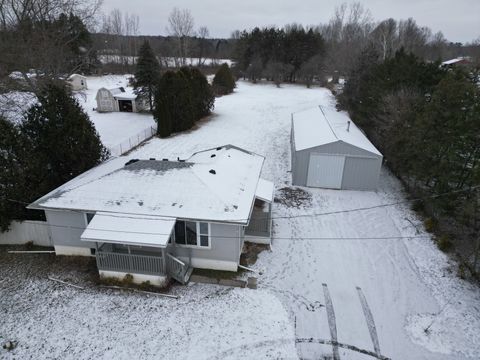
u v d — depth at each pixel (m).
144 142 30.28
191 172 14.84
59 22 27.27
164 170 15.06
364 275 14.19
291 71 70.12
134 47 96.56
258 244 15.99
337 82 68.69
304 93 58.03
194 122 35.69
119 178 14.62
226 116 40.09
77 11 27.86
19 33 24.86
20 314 11.79
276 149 28.95
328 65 69.44
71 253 14.81
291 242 16.31
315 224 17.89
